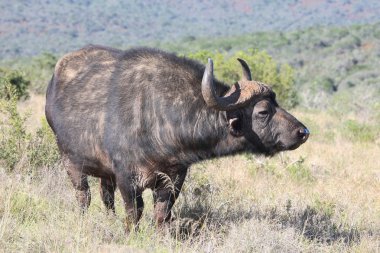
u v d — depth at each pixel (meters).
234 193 30.53
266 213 26.47
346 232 25.61
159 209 22.89
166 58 22.81
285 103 75.69
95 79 23.84
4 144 29.98
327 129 62.00
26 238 20.05
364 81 169.88
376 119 71.38
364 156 47.19
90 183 29.52
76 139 23.83
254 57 74.50
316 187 35.12
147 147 22.06
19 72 64.00
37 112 52.78
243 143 22.42
